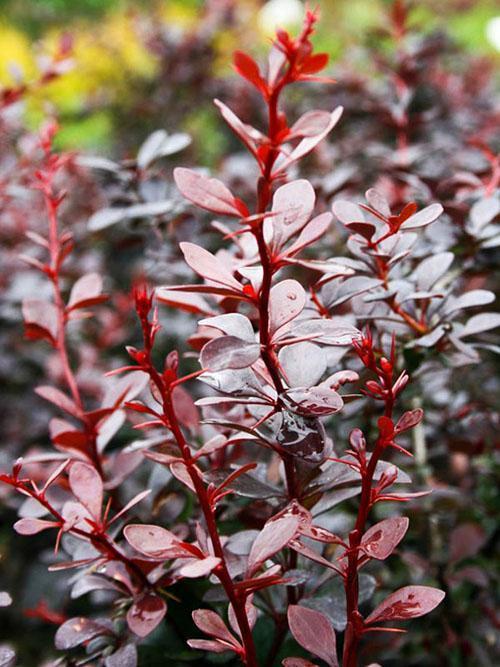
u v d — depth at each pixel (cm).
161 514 38
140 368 26
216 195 26
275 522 27
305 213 27
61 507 37
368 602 46
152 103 113
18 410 69
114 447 58
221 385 28
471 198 48
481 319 36
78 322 71
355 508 47
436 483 49
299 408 28
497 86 119
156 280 59
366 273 37
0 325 73
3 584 68
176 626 36
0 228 74
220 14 119
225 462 37
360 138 79
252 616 28
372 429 45
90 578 34
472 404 49
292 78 25
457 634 47
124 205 50
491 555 49
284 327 28
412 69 71
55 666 34
